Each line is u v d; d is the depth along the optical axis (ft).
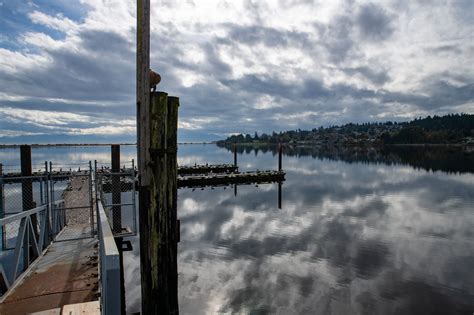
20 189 76.69
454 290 29.84
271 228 52.34
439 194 89.40
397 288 30.17
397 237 47.14
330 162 244.01
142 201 17.78
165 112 17.88
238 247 42.32
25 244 21.03
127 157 258.98
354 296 28.66
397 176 138.00
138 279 32.91
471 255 39.52
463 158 259.39
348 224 55.01
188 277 32.55
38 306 15.48
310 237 46.96
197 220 58.39
